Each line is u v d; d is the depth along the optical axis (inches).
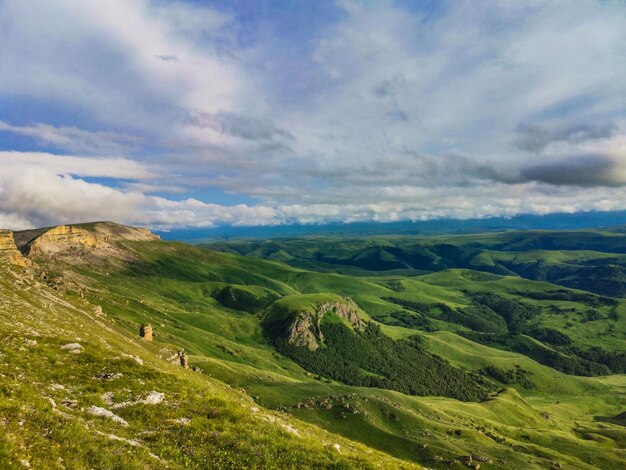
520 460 7657.5
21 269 5265.8
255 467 910.4
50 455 717.3
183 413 1152.2
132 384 1294.3
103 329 4456.2
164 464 847.7
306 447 1071.0
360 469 1014.4
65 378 1245.7
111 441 861.2
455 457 6776.6
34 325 2447.1
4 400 845.2
